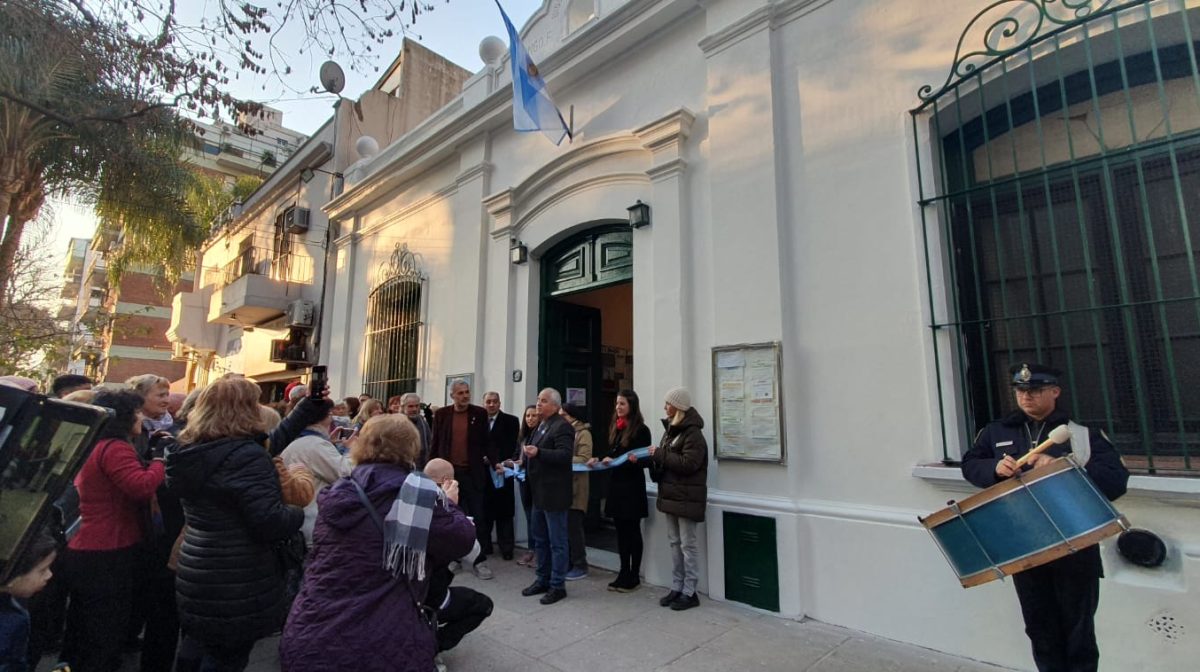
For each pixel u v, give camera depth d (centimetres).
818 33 459
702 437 438
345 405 705
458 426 577
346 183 1090
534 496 470
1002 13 376
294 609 214
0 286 832
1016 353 374
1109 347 342
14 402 160
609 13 591
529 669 341
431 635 226
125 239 1120
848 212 428
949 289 386
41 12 553
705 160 520
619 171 586
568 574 515
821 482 420
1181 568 292
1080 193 360
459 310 758
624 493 474
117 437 292
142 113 611
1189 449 317
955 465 361
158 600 318
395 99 1253
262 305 1141
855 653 356
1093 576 249
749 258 465
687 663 346
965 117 405
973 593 347
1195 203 325
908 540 373
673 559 448
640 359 542
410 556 214
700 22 545
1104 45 346
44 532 173
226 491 244
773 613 420
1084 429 255
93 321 1059
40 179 845
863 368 408
